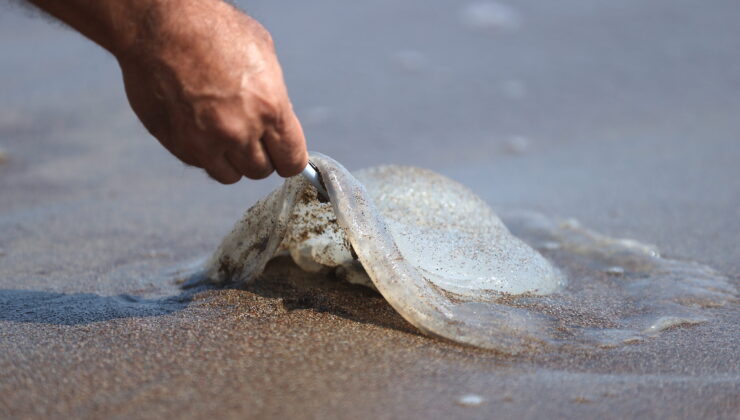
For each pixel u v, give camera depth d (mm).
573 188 4160
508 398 1654
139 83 1563
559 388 1713
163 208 3857
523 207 3834
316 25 7523
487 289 2242
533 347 1935
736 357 1956
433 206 2475
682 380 1780
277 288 2232
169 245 3213
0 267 2857
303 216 2217
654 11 7602
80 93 5848
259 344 1876
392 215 2375
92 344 1884
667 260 2945
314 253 2250
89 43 7121
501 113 5645
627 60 6590
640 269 2842
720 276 2768
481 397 1652
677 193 3947
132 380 1687
